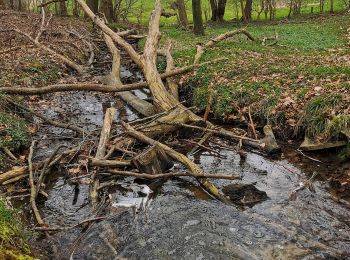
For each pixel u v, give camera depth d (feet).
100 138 11.06
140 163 9.98
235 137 12.00
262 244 7.62
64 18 38.06
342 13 42.34
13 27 26.30
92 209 8.86
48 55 21.34
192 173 9.65
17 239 6.09
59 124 12.96
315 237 7.87
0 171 10.14
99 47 28.45
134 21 47.67
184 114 12.67
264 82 14.79
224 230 8.03
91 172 10.07
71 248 7.53
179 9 36.83
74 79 19.21
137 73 21.74
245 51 20.88
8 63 18.42
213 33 31.09
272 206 8.98
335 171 10.50
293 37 26.16
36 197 9.12
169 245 7.57
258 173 10.65
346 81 13.42
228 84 15.28
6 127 11.93
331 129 11.22
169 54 19.21
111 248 7.53
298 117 12.44
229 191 9.67
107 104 16.58
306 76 14.73
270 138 11.96
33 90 14.19
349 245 7.64
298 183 10.00
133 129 11.44
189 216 8.51
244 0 52.29
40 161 10.68
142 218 8.45
